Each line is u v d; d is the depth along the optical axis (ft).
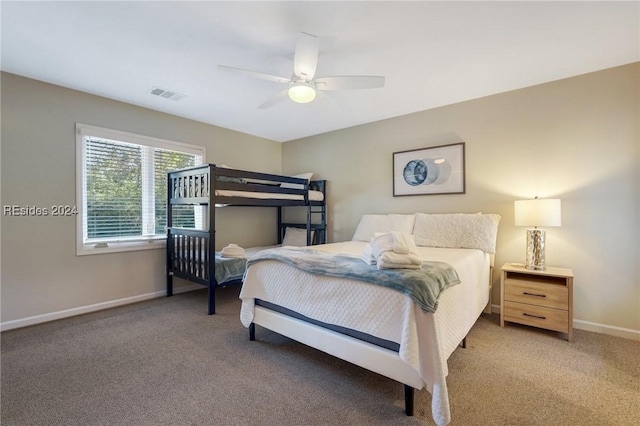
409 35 6.95
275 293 7.48
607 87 8.55
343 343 6.02
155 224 12.37
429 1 5.81
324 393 5.82
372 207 13.61
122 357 7.19
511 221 10.08
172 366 6.79
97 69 8.66
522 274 9.20
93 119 10.44
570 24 6.54
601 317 8.66
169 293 12.34
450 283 5.93
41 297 9.40
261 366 6.82
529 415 5.14
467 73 8.87
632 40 7.15
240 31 6.81
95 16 6.25
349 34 6.91
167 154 12.71
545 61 8.16
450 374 6.42
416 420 5.06
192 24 6.55
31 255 9.23
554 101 9.35
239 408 5.37
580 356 7.20
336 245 10.93
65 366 6.75
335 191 14.98
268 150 16.72
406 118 12.52
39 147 9.36
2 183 8.75
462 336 6.49
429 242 10.54
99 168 10.76
